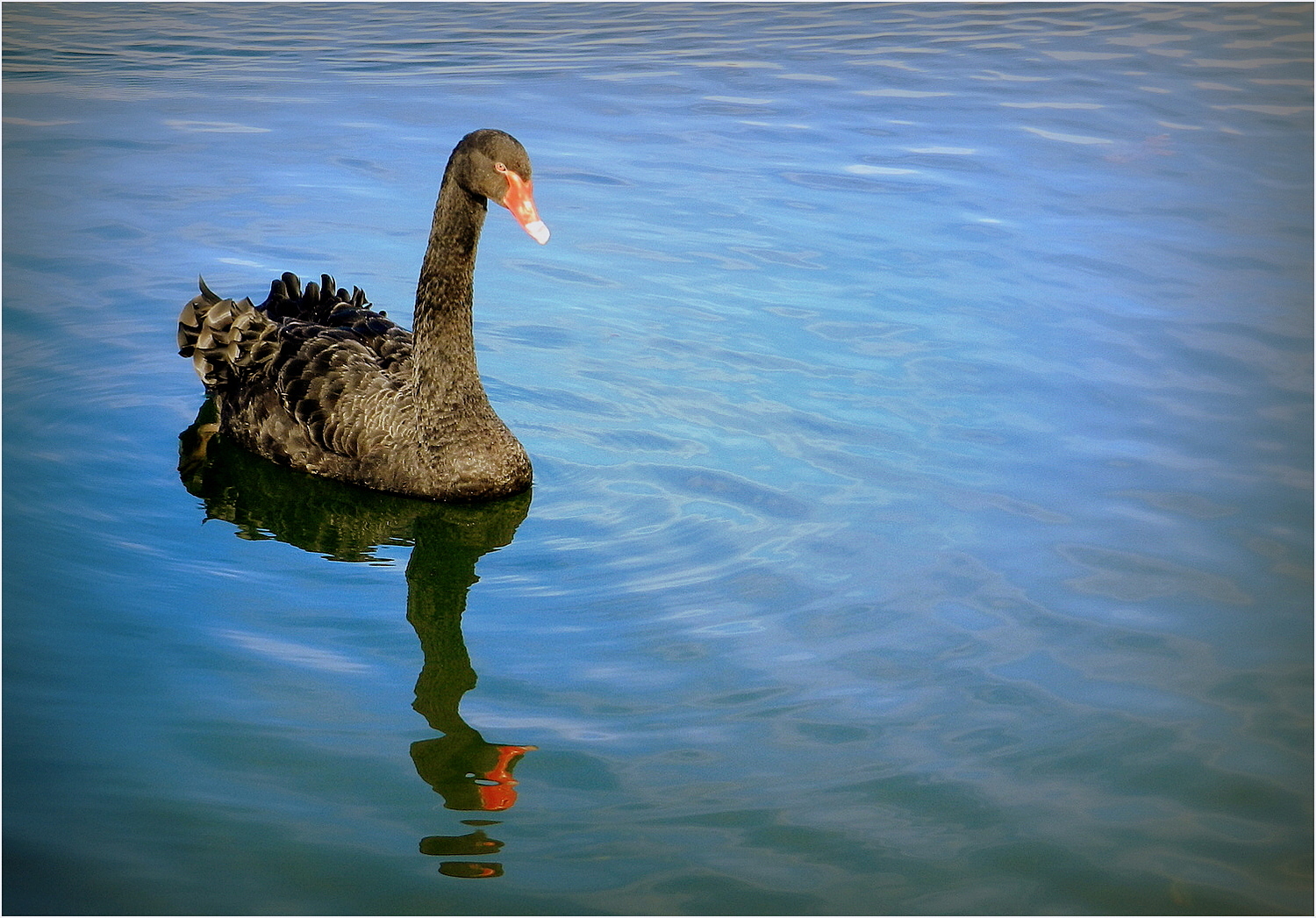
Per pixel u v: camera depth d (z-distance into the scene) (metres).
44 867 4.96
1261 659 6.37
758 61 16.08
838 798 5.45
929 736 5.82
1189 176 12.48
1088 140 13.42
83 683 6.06
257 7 18.27
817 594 6.86
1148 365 9.30
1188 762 5.67
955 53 16.55
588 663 6.35
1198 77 15.48
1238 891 4.97
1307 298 10.20
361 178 12.27
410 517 7.85
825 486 7.89
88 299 10.04
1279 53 16.45
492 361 9.39
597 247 11.09
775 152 13.07
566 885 4.97
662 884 4.97
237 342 8.41
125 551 7.24
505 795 5.44
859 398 8.88
